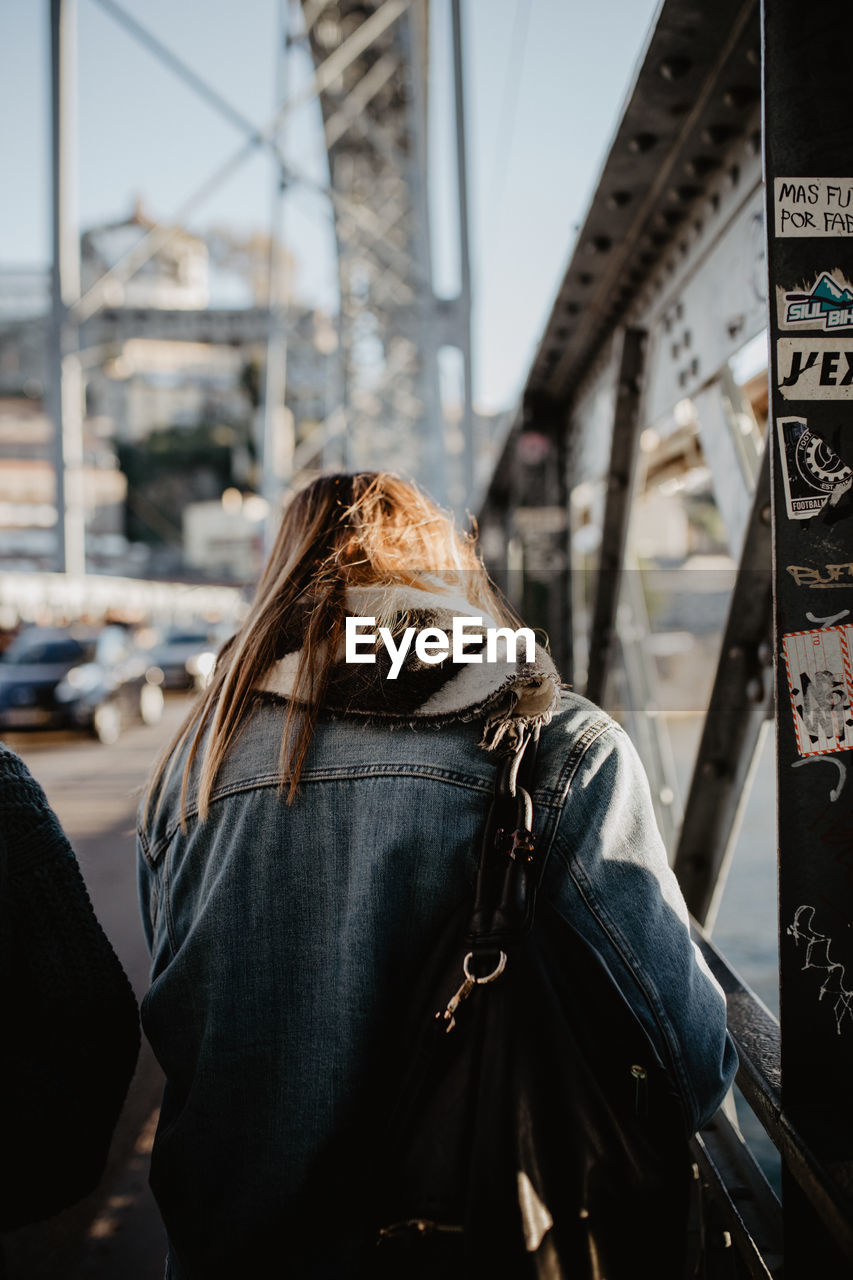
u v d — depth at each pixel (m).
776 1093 1.17
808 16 1.12
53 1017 1.06
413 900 0.99
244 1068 0.98
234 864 1.03
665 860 1.01
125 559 57.97
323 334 22.39
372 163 22.75
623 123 2.05
